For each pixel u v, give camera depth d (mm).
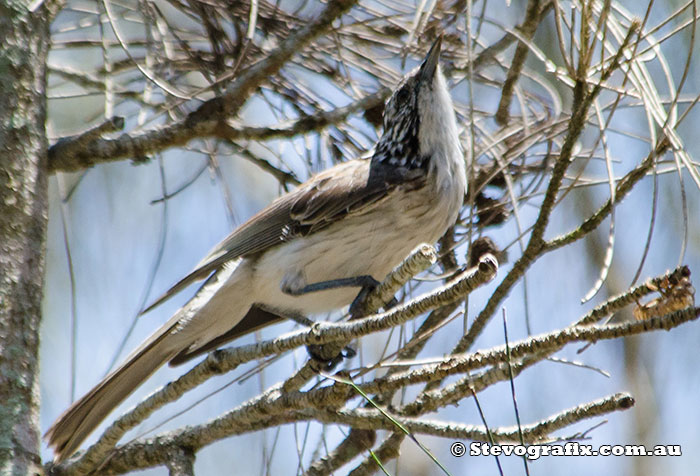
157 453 7684
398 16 8383
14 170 6637
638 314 5738
